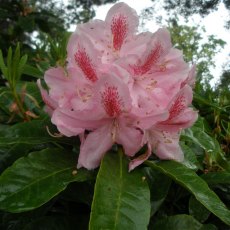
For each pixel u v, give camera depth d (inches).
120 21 10.4
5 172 8.9
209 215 12.5
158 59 10.1
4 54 26.4
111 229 7.9
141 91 10.0
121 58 9.8
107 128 9.8
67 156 10.0
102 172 9.0
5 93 12.5
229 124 15.9
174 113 10.0
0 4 29.2
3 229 10.2
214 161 13.3
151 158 10.9
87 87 10.0
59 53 16.0
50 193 8.7
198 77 24.8
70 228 10.0
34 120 10.8
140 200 8.7
